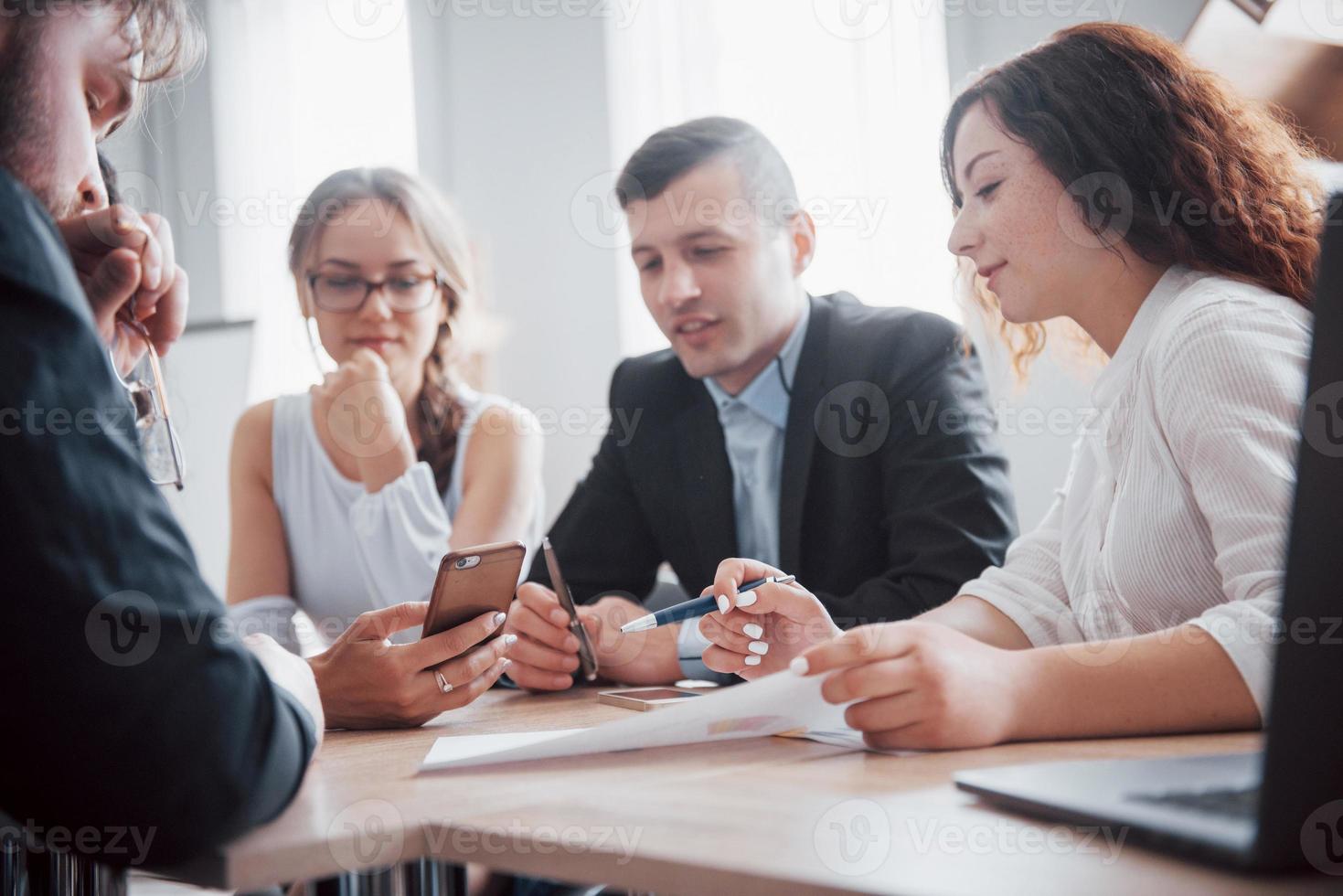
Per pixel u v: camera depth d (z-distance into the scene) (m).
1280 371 0.87
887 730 0.72
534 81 3.04
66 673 0.54
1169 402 0.93
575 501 1.86
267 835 0.57
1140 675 0.74
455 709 1.07
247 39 3.38
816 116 2.56
